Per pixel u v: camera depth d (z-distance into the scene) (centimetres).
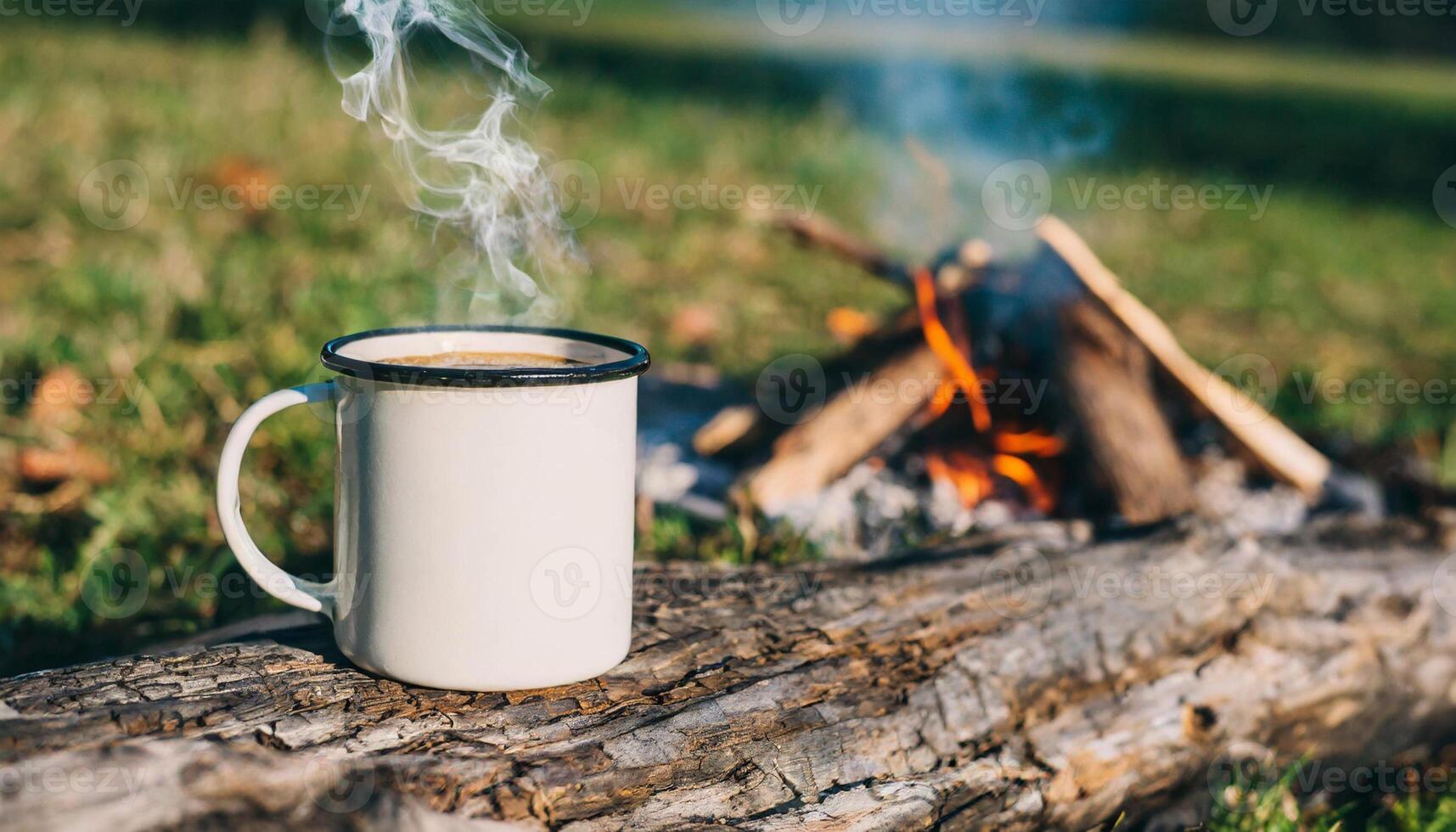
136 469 99
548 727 68
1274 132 378
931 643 76
